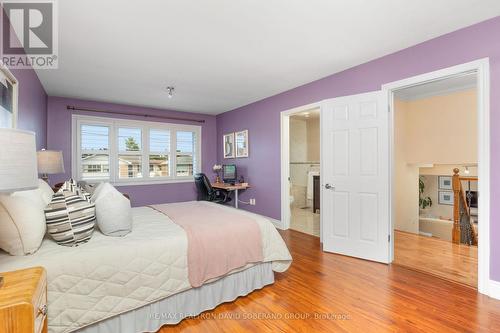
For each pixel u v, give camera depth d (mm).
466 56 2184
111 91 4020
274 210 4379
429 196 6410
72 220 1562
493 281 2061
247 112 4988
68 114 4414
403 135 4777
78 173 4500
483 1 1839
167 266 1687
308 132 6727
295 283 2338
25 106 2582
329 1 1840
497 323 1730
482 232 2107
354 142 2971
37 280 1079
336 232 3117
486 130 2074
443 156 4418
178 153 5633
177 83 3654
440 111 4449
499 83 2014
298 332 1657
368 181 2875
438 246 3383
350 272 2566
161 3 1833
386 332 1646
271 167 4418
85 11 1913
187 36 2320
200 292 1868
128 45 2477
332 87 3324
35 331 944
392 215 2826
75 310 1381
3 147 904
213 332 1672
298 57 2805
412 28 2213
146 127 5215
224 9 1918
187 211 2625
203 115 5941
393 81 2693
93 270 1442
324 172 3227
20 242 1378
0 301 900
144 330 1644
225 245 1947
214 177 6090
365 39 2408
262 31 2250
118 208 1758
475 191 5453
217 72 3240
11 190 924
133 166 5094
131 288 1556
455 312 1862
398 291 2178
